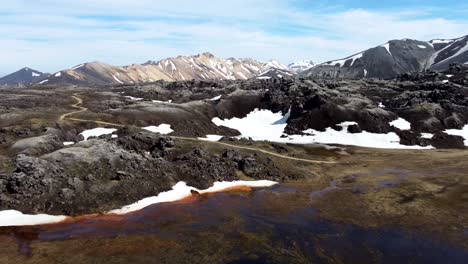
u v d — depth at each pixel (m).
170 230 51.41
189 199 65.44
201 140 105.38
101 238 48.62
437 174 83.44
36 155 75.81
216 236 49.38
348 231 51.66
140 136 83.94
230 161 81.56
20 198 56.56
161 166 73.56
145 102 161.62
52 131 100.75
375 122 141.38
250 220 55.50
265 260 42.84
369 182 78.25
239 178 77.38
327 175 85.62
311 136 139.25
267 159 86.75
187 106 157.38
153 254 44.31
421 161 99.19
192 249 45.59
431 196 67.06
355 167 93.50
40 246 46.00
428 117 145.88
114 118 131.00
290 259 43.12
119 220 55.06
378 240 48.72
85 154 70.56
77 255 43.88
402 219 56.28
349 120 143.75
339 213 59.12
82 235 49.56
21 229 51.03
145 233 50.34
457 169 87.88
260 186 75.00
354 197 67.69
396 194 68.88
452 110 152.00
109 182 65.25
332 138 135.50
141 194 64.06
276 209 60.91
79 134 109.31
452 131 140.12
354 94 174.88
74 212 56.53
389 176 83.12
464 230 51.88
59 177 62.28
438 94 167.62
